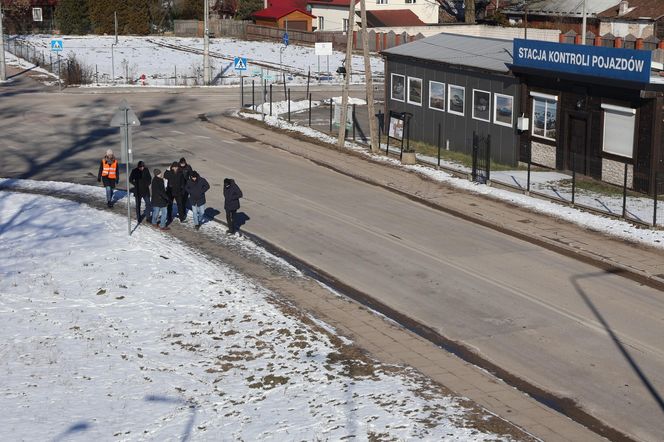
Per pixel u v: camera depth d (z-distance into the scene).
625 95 34.00
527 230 29.30
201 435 15.16
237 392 17.05
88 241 27.41
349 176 38.16
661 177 33.44
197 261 25.58
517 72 38.78
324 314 21.62
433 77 44.38
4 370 18.08
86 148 43.47
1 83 65.94
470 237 28.72
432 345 19.67
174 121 52.00
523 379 17.95
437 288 23.64
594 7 85.81
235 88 67.06
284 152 43.28
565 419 15.95
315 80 72.25
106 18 105.69
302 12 104.62
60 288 23.16
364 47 41.97
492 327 20.81
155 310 21.69
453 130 43.53
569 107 36.97
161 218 29.19
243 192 34.75
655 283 24.09
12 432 15.22
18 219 30.12
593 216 30.75
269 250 27.06
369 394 16.70
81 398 16.78
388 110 48.34
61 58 80.88
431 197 34.09
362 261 26.03
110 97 60.88
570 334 20.34
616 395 17.19
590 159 36.22
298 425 15.37
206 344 19.61
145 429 15.46
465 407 16.12
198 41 100.25
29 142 44.62
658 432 15.67
